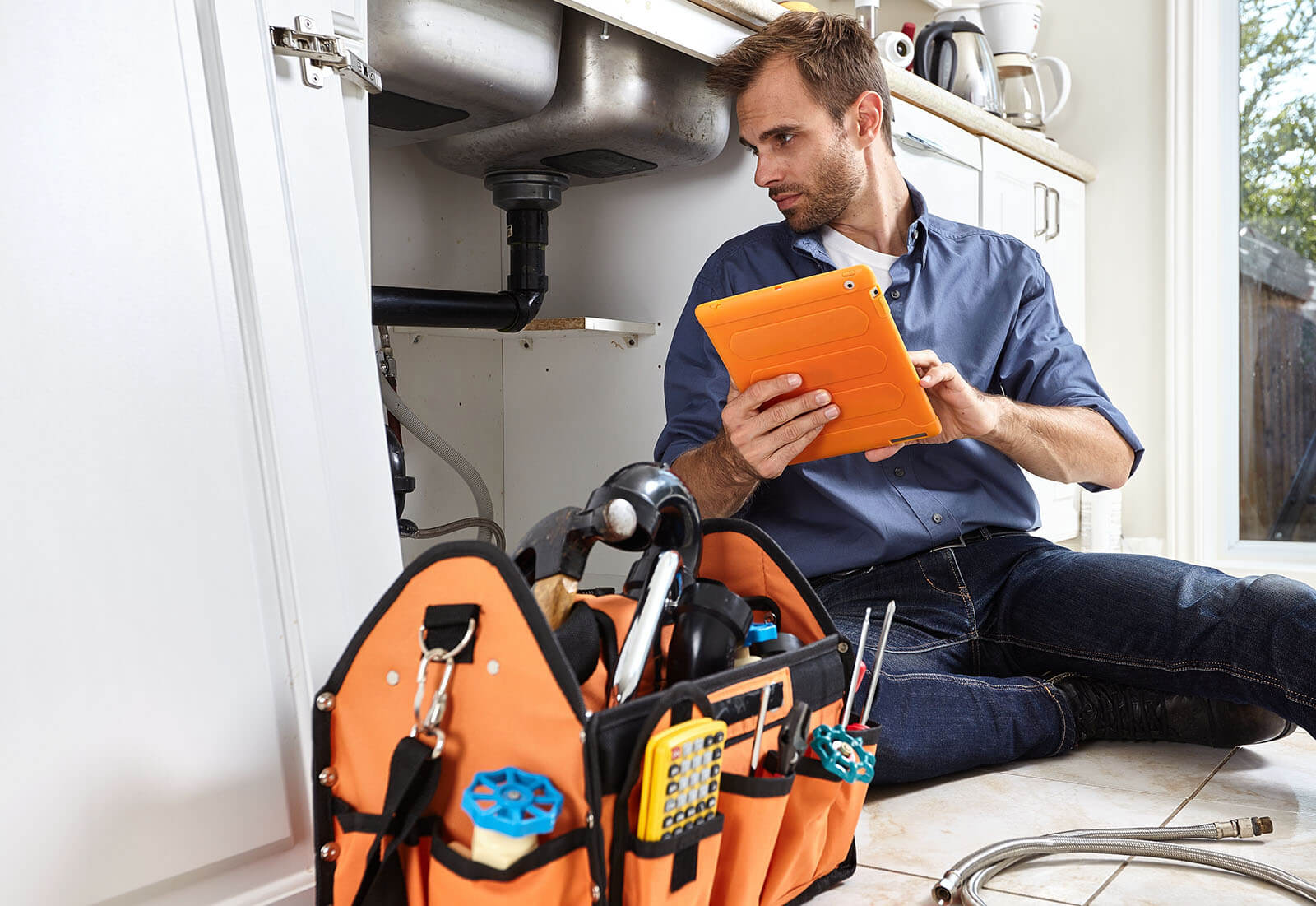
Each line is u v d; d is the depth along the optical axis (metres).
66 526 0.69
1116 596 1.32
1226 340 2.55
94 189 0.73
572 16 1.47
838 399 1.12
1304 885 0.88
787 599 0.89
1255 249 2.52
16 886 0.65
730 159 1.71
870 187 1.48
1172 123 2.53
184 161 0.79
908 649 1.31
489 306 1.60
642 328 1.76
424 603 0.67
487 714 0.64
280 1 0.90
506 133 1.53
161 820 0.72
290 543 0.82
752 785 0.71
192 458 0.77
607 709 0.62
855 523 1.41
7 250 0.68
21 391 0.68
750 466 1.19
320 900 0.72
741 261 1.54
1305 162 2.46
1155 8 2.56
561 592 0.71
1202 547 2.53
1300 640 1.14
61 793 0.67
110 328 0.73
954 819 1.09
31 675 0.67
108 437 0.72
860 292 1.01
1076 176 2.58
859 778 0.80
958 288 1.54
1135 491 2.62
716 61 1.50
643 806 0.63
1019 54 2.41
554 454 1.90
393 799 0.65
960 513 1.45
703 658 0.74
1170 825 1.06
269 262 0.85
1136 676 1.30
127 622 0.71
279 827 0.79
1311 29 2.44
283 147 0.88
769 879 0.80
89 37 0.75
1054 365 1.53
